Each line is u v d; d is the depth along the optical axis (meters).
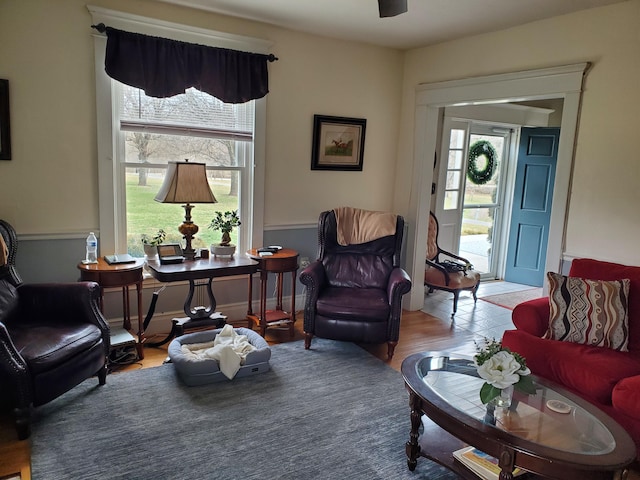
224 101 3.70
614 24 3.02
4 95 2.99
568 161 3.29
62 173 3.26
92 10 3.16
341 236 3.98
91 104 3.28
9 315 2.68
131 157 3.56
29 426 2.31
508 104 5.51
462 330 4.18
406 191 4.73
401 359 3.46
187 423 2.49
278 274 4.03
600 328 2.66
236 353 3.02
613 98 3.04
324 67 4.23
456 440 2.30
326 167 4.39
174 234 3.83
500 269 6.11
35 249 3.23
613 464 1.62
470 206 5.78
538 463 1.69
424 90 4.42
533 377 2.29
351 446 2.36
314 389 2.93
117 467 2.12
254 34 3.82
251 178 4.04
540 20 3.44
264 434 2.42
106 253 3.47
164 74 3.43
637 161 2.95
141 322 3.26
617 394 2.21
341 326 3.41
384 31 3.94
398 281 3.38
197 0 3.34
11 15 2.96
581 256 3.28
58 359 2.41
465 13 3.36
